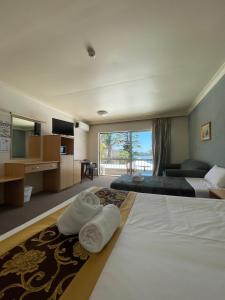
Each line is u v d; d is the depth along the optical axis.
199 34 1.81
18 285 0.60
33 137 3.74
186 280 0.61
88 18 1.58
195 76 2.80
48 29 1.70
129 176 3.44
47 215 1.25
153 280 0.61
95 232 0.84
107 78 2.81
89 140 6.46
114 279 0.61
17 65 2.38
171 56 2.21
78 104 4.25
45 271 0.68
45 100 3.92
